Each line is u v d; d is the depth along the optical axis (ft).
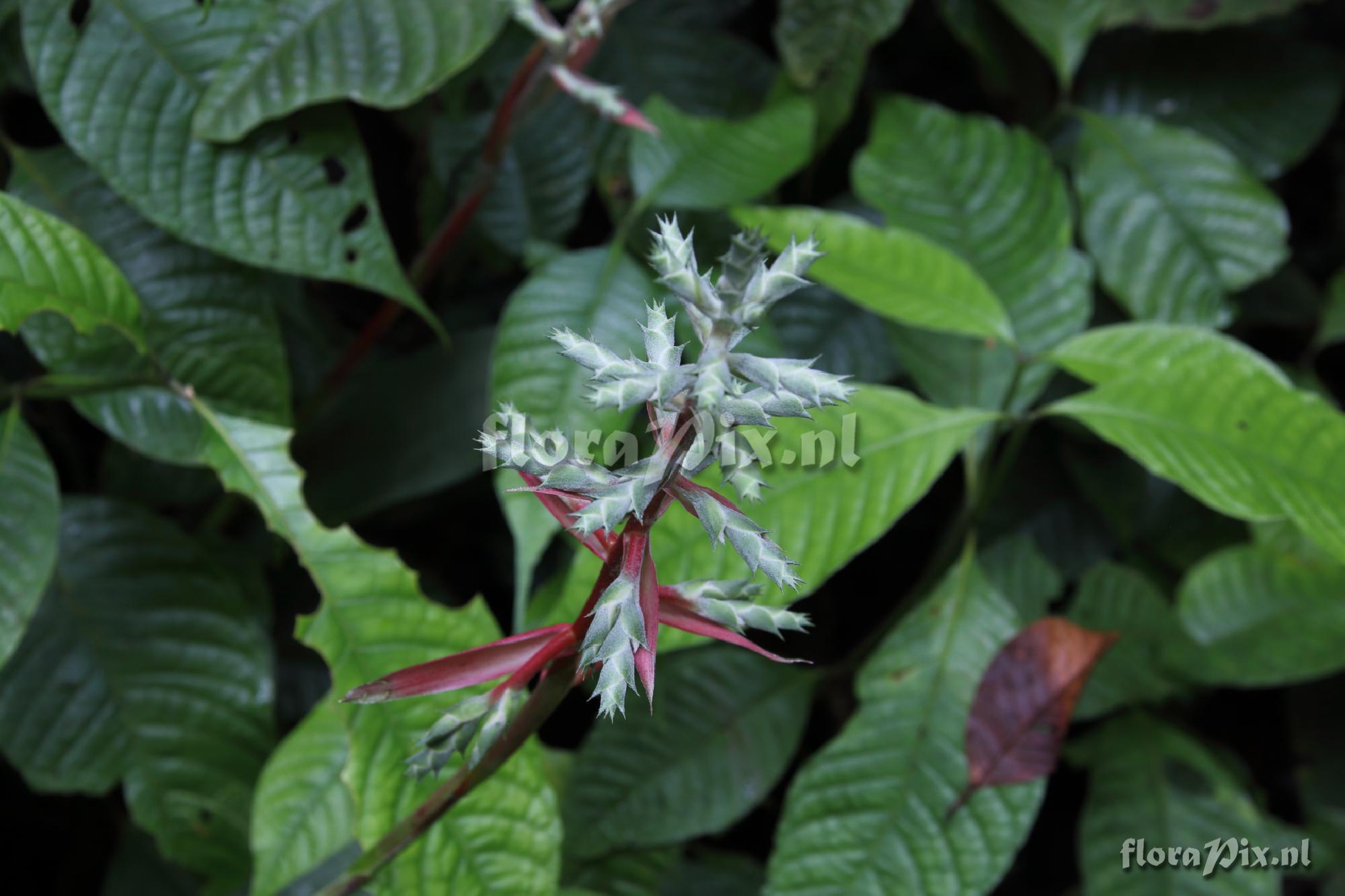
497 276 5.12
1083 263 4.76
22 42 4.48
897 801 4.38
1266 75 5.18
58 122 4.26
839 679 5.00
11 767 4.78
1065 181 5.12
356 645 4.08
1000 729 4.40
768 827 5.06
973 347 4.71
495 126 4.42
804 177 5.09
